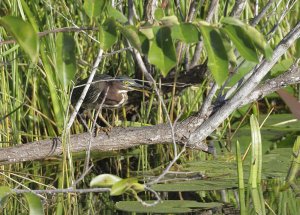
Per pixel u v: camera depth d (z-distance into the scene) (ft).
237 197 31.99
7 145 34.91
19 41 17.42
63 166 30.68
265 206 29.71
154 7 34.27
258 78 32.07
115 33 18.61
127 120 40.52
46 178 35.17
